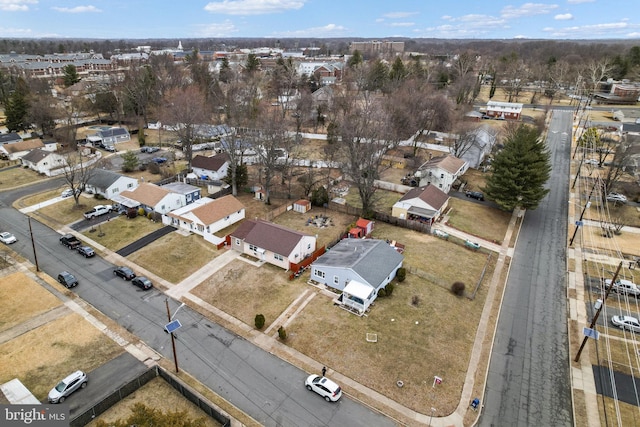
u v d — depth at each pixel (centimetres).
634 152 6531
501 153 5966
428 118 8762
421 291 4162
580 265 4822
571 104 12450
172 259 4619
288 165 6700
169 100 9700
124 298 3959
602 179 6994
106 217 5641
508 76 14750
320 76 15062
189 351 3322
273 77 13688
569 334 3700
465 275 4497
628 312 4012
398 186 6831
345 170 6053
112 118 11444
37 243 4931
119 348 3331
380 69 12425
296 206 6003
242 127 7262
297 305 3884
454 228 5528
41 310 3750
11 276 4247
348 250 4497
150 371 2980
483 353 3431
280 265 4488
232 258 4659
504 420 2838
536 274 4628
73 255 4691
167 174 7325
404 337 3512
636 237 5459
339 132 6925
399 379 3094
